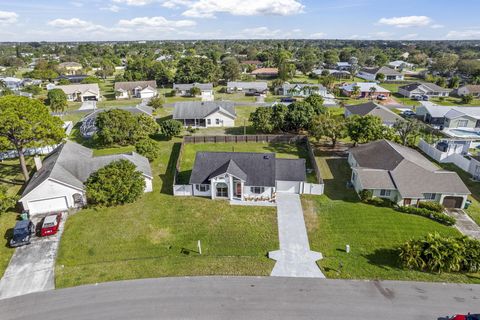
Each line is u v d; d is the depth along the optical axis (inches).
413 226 1311.5
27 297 974.4
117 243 1223.5
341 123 2133.4
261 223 1349.7
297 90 4008.4
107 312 916.6
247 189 1531.7
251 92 4315.9
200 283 1021.8
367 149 1844.2
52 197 1414.9
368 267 1090.1
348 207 1459.2
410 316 895.7
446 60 6087.6
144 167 1670.8
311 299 956.0
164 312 915.4
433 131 2541.8
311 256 1151.0
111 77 5905.5
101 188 1424.7
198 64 5002.5
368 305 933.2
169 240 1242.6
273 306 932.0
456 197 1446.9
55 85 4456.2
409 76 5861.2
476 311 912.3
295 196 1568.7
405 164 1569.9
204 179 1542.8
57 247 1201.4
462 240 1118.4
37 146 1589.6
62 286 1015.6
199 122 2795.3
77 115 3191.4
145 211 1434.5
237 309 922.7
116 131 2206.0
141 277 1050.1
